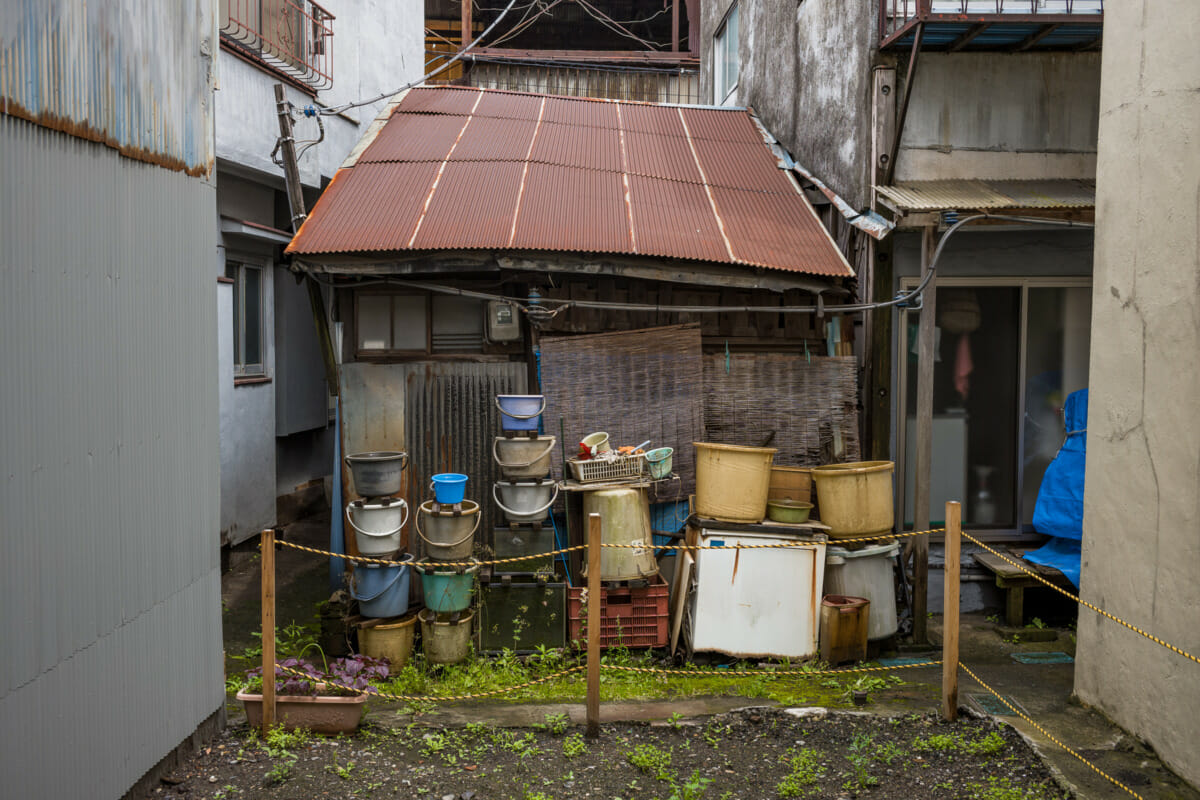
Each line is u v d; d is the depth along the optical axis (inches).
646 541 266.7
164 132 180.4
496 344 289.1
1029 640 290.5
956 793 184.4
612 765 196.4
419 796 180.4
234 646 276.1
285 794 177.6
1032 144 305.4
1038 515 317.1
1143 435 208.5
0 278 128.6
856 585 271.9
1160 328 202.2
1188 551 191.9
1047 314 332.5
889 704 233.0
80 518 148.1
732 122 414.0
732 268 281.3
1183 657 192.1
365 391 287.3
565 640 265.1
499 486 263.1
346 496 286.4
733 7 516.7
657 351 291.3
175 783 178.4
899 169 302.5
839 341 307.7
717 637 261.6
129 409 165.0
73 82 147.0
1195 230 190.7
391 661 251.0
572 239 275.4
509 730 213.6
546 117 385.1
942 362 331.6
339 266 271.9
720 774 193.6
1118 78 219.3
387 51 475.8
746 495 263.9
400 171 319.0
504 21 744.3
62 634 142.5
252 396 380.2
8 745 129.0
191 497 191.6
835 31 330.3
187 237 191.0
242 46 331.0
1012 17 263.1
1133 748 205.2
